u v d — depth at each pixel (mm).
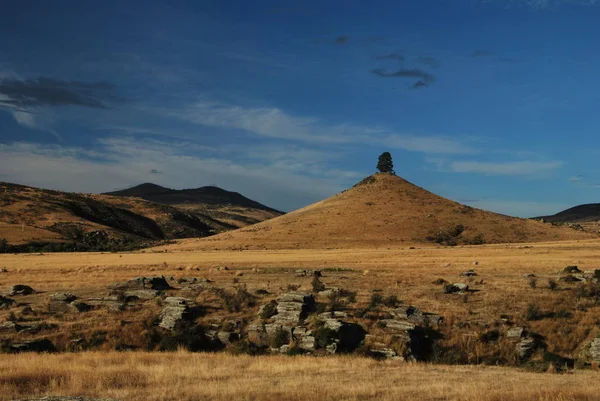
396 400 16766
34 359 25656
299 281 55406
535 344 33469
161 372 21688
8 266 80625
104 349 32438
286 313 36031
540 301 41594
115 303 41250
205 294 45125
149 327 35688
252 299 42281
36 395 17516
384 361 28438
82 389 18453
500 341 33938
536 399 16672
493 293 45094
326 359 27594
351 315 37000
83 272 68125
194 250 145625
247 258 97438
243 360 26406
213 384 19328
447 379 21719
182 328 35500
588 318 37062
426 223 182250
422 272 63750
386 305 40438
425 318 36656
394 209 195875
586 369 28812
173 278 58000
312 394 17438
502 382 21312
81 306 40250
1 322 36500
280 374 22156
